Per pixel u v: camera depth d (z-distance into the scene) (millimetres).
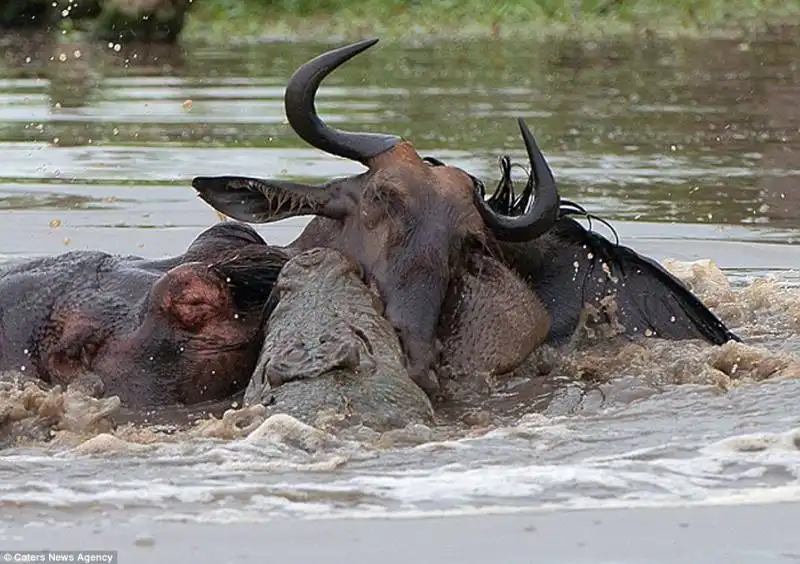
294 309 13109
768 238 21359
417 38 54312
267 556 9414
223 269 14250
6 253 20078
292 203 14477
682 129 31094
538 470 10953
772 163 27156
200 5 58688
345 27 57500
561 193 24266
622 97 36125
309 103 14430
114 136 30109
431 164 14969
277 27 57500
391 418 12172
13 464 11133
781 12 60562
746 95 36594
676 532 9812
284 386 12359
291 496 10383
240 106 34125
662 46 50000
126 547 9531
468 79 40062
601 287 15781
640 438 11828
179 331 13695
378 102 34438
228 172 25844
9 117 32531
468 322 14008
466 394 13664
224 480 10734
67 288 14367
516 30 57031
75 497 10359
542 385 14000
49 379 14008
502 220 14281
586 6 59656
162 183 25062
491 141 28625
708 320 15664
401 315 13477
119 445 11594
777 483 10703
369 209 14086
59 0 51344
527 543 9617
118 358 13758
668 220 22375
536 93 36812
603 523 9969
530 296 14578
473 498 10406
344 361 12391
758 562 9328
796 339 15984
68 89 37562
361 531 9797
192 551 9477
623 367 14375
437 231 13867
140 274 14453
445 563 9328
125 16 51031
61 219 22328
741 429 12000
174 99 35375
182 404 13633
